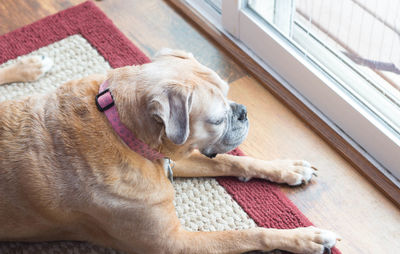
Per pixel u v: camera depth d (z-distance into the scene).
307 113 2.60
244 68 2.80
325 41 2.51
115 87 1.78
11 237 2.07
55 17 2.99
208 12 2.97
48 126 1.81
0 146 1.81
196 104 1.71
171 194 1.99
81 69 2.79
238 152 2.50
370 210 2.31
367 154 2.44
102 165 1.78
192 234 2.04
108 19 2.98
